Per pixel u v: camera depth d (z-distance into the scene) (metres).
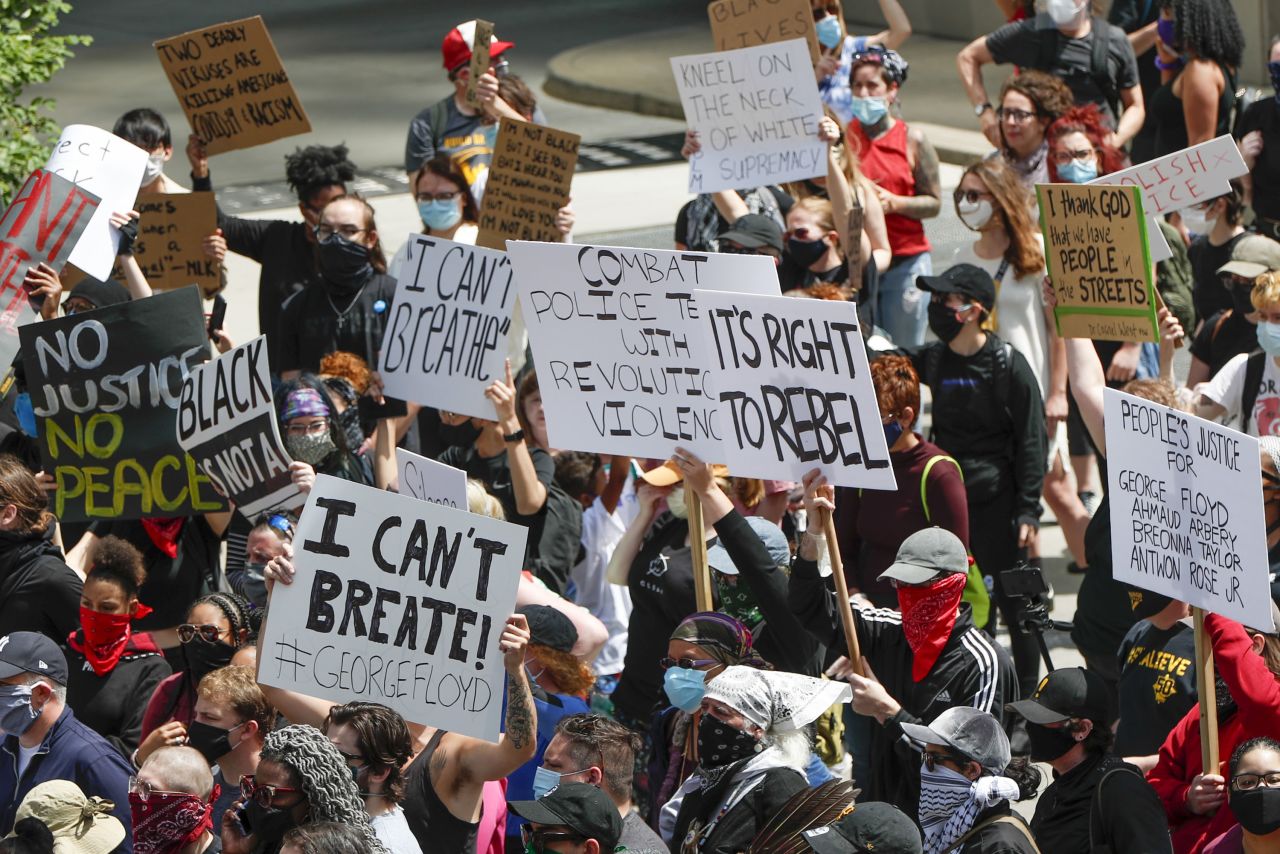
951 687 17.45
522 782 18.09
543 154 27.52
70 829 15.34
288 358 26.92
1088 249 22.81
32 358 21.06
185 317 21.00
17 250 23.59
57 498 21.27
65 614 20.61
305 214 28.92
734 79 29.42
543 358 19.05
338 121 70.44
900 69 33.31
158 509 21.06
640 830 15.48
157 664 19.88
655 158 61.84
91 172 24.02
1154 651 18.16
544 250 18.75
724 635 17.78
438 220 29.27
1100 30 37.41
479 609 15.91
